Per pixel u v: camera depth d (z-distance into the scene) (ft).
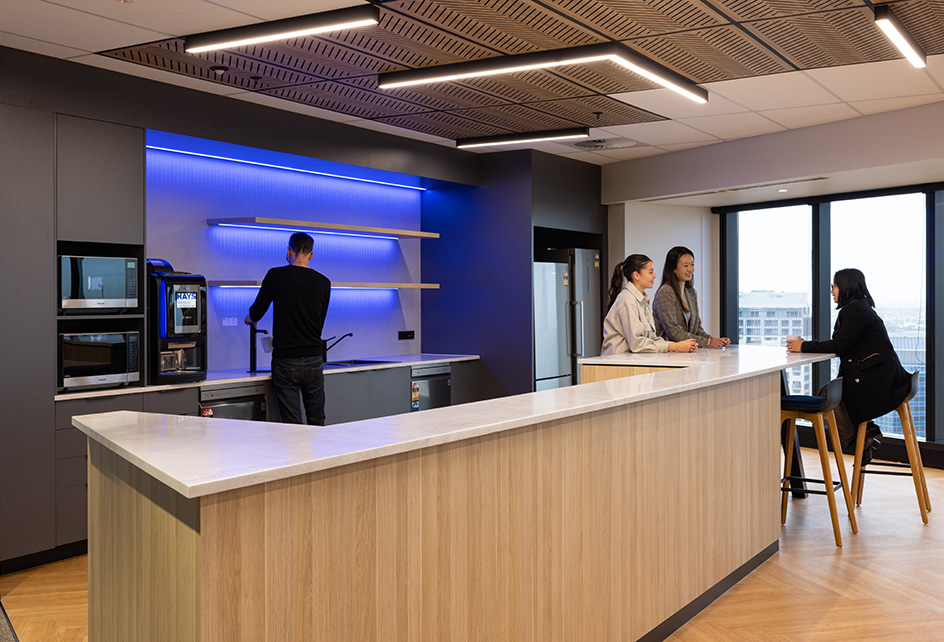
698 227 26.04
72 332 14.53
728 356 14.80
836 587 12.10
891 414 21.89
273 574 5.75
